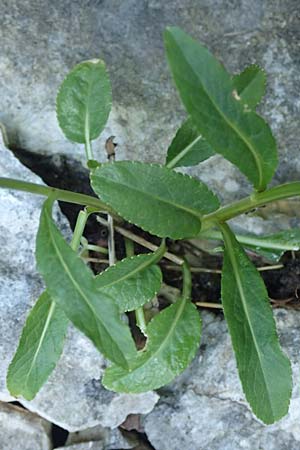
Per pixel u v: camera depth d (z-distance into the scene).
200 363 0.44
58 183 0.46
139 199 0.38
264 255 0.43
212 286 0.46
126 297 0.40
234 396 0.44
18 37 0.44
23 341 0.39
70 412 0.44
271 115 0.45
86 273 0.36
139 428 0.45
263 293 0.39
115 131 0.45
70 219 0.45
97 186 0.38
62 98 0.40
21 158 0.45
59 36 0.45
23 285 0.43
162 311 0.41
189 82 0.33
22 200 0.43
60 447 0.44
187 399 0.44
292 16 0.45
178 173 0.38
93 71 0.40
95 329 0.35
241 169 0.37
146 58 0.45
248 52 0.45
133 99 0.45
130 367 0.38
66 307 0.36
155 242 0.46
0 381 0.43
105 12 0.45
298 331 0.44
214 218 0.40
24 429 0.44
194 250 0.46
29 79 0.44
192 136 0.42
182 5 0.45
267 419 0.39
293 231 0.42
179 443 0.44
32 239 0.44
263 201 0.39
